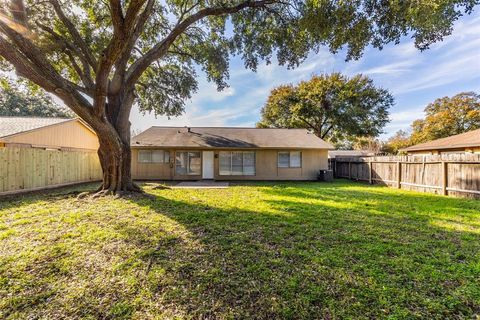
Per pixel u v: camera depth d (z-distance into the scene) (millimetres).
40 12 7875
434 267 2814
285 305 2129
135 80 7922
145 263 2895
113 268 2766
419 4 4008
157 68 11172
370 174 12328
